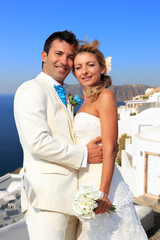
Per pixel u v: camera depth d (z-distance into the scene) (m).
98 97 2.48
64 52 2.65
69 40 2.68
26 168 2.39
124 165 16.05
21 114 2.19
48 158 2.20
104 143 2.36
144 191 11.72
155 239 4.38
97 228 2.32
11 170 69.75
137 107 34.44
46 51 2.73
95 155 2.41
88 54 2.63
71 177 2.36
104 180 2.29
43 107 2.27
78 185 2.46
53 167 2.28
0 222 6.32
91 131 2.48
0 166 75.00
